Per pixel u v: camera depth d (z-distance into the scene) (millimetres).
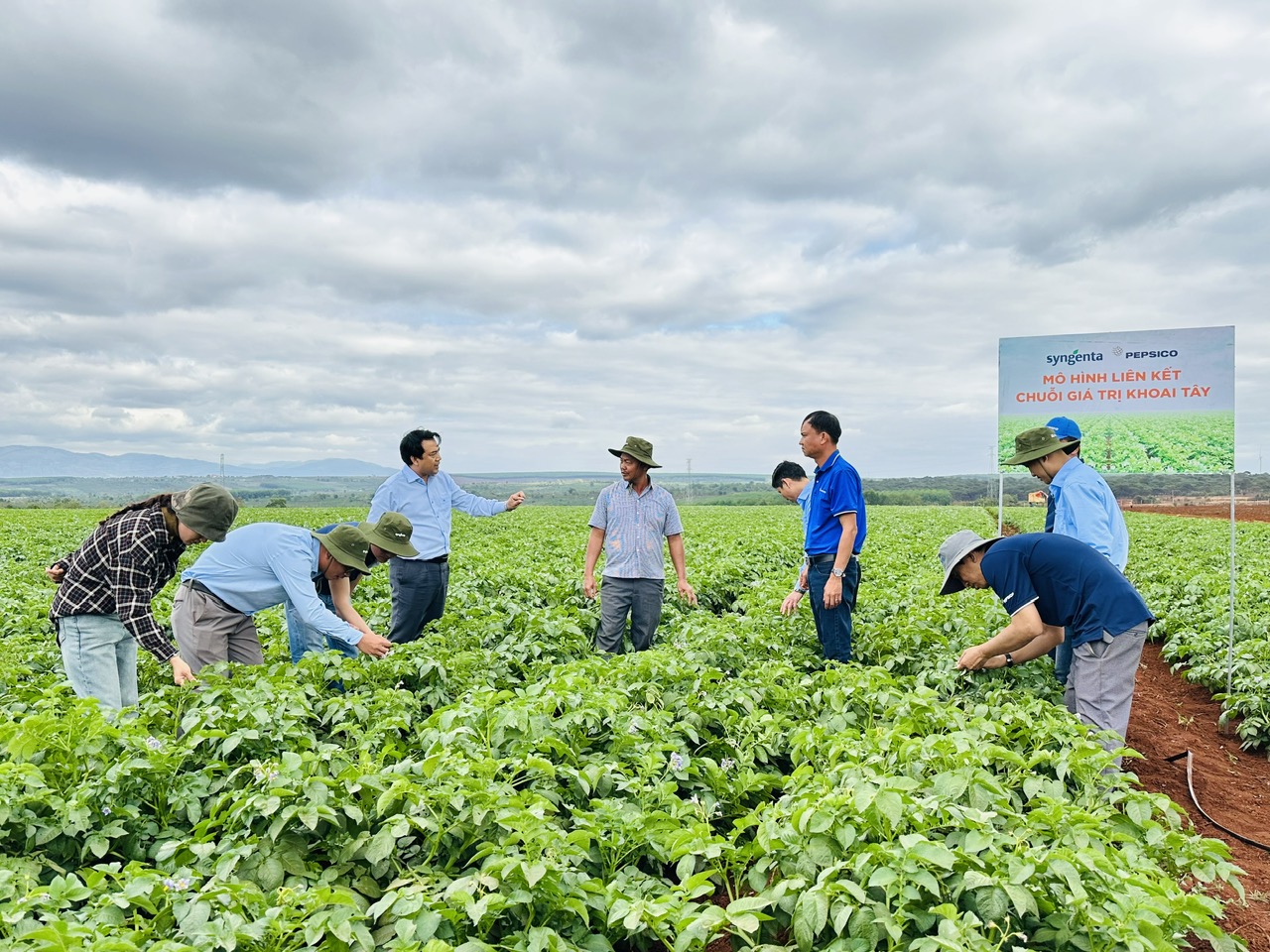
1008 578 6539
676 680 7348
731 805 5676
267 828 4660
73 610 6449
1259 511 52719
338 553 7387
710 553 20750
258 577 7113
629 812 4910
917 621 10016
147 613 6430
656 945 4613
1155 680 11336
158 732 6047
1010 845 4172
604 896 4219
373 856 4414
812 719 6969
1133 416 9859
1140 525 36406
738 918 3680
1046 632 7008
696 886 3953
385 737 5949
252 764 4871
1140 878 3814
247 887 3998
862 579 16125
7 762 4793
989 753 5219
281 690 6117
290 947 3725
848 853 4172
